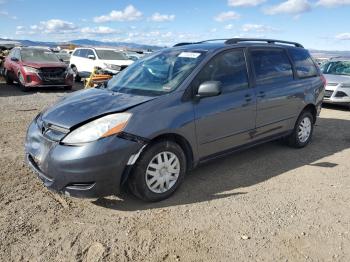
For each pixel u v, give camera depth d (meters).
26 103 10.78
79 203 4.05
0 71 17.39
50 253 3.14
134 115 3.82
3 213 3.77
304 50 6.48
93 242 3.31
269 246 3.30
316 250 3.26
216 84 4.19
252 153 5.98
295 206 4.09
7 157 5.41
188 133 4.22
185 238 3.39
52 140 3.79
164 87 4.37
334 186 4.69
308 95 6.15
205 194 4.35
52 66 14.20
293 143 6.24
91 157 3.57
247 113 4.98
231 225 3.64
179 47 5.24
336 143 6.77
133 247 3.25
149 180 3.98
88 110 3.94
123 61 17.16
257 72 5.27
